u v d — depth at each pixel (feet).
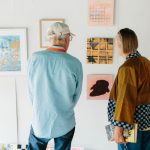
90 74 8.74
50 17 8.51
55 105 5.96
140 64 6.29
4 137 9.14
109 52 8.61
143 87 6.24
